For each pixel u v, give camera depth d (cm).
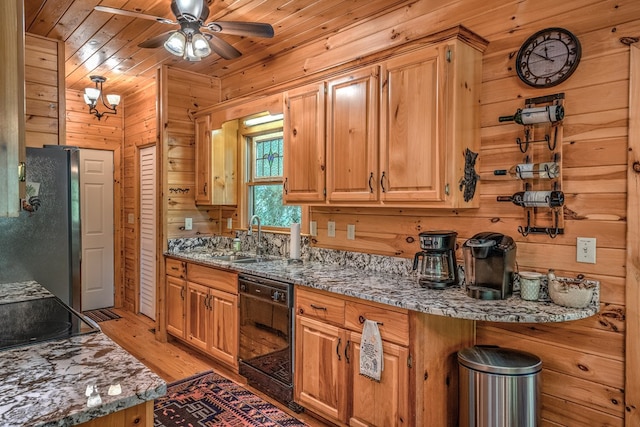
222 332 330
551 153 209
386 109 244
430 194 224
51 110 333
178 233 415
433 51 222
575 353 202
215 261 342
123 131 532
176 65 400
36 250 275
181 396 284
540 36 212
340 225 312
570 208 204
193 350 383
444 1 251
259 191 400
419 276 242
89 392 101
